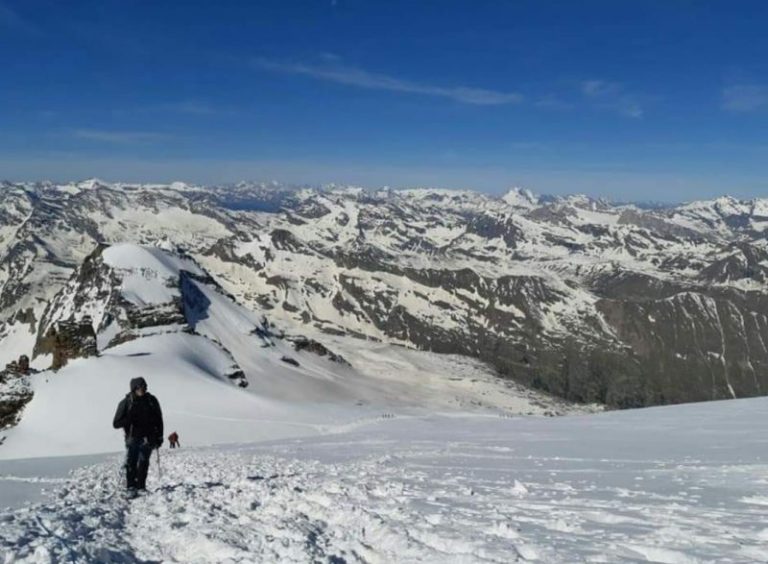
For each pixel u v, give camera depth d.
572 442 26.31
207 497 13.70
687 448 21.59
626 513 10.42
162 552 9.62
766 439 23.36
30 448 72.50
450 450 24.95
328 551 8.86
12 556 8.45
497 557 7.80
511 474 16.30
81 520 11.12
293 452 29.94
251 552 9.01
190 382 100.69
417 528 9.52
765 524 9.34
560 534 8.95
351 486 14.12
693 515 10.15
